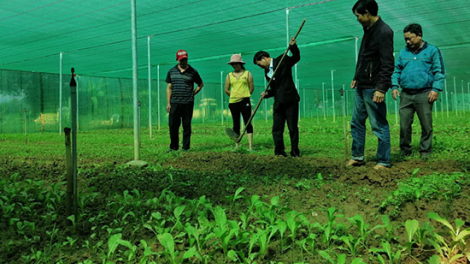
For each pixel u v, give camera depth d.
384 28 4.61
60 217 3.15
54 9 8.86
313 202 3.47
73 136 2.92
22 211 3.25
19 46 12.95
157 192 3.91
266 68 6.43
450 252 2.22
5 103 16.98
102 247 2.57
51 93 18.69
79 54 14.42
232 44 12.79
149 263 2.21
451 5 8.67
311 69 20.62
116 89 21.41
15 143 10.85
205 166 5.64
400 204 3.19
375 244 2.48
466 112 31.94
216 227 2.61
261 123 22.11
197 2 8.38
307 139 9.68
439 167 4.81
